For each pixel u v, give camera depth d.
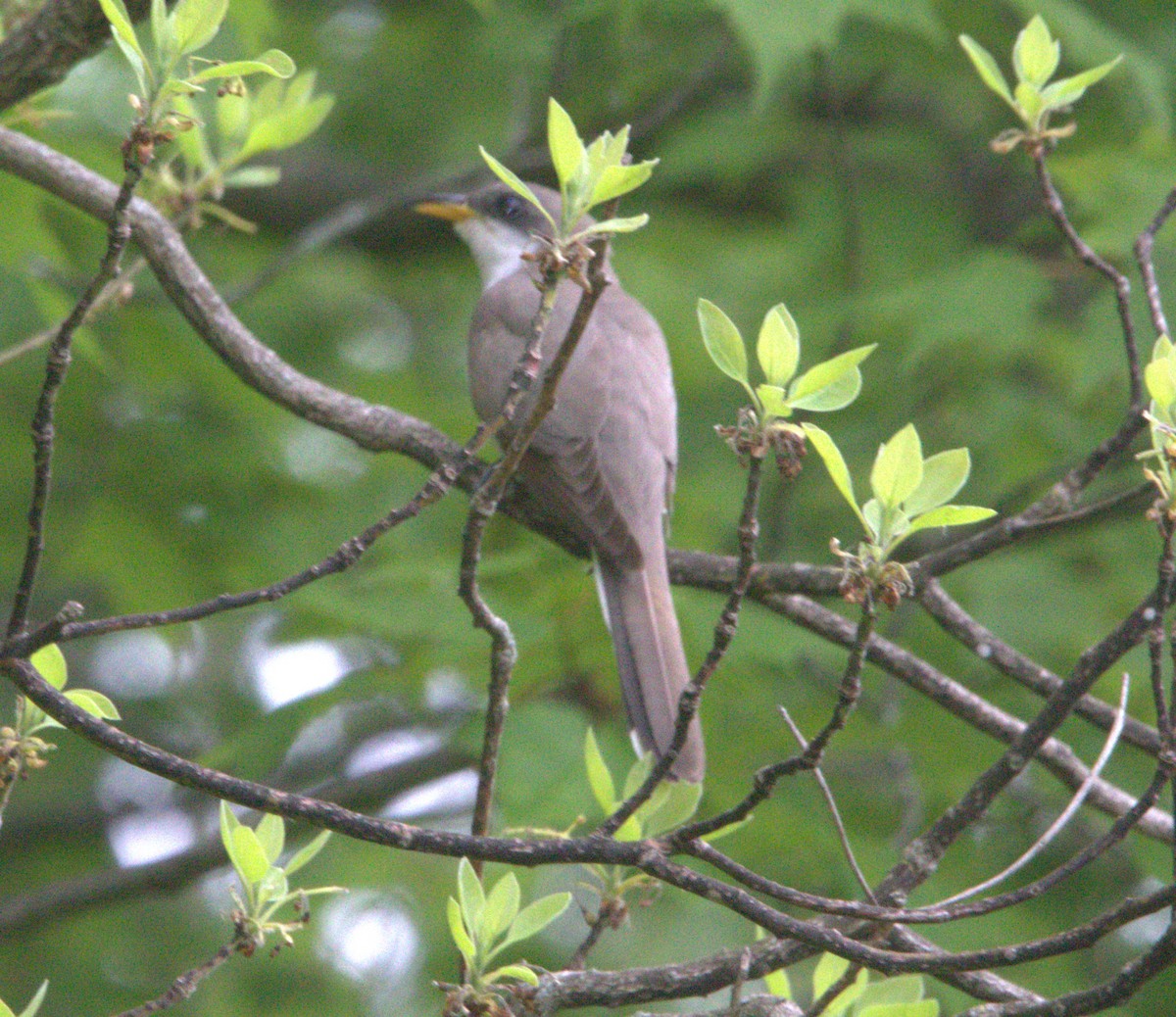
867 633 4.66
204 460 12.03
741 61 14.89
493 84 15.52
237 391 11.94
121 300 7.63
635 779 5.94
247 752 9.14
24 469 11.93
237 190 14.79
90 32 6.96
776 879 9.85
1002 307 10.99
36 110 7.89
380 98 15.80
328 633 11.39
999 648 7.60
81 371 11.73
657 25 14.48
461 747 10.09
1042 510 7.25
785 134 14.76
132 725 14.43
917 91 15.19
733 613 4.90
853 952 4.89
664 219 15.16
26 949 12.98
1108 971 10.98
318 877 12.64
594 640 9.10
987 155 14.80
